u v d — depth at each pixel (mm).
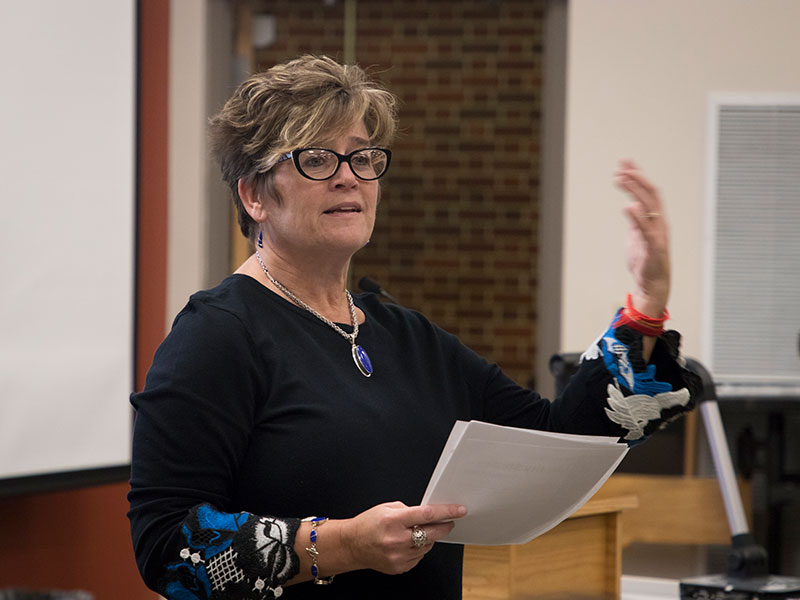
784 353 8922
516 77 13695
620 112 9164
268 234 2883
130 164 6074
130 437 6004
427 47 13695
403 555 2344
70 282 5613
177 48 9742
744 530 4582
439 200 14133
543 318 9945
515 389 3168
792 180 8922
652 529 5320
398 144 14078
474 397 3125
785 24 8977
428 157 14047
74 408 5617
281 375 2668
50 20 5508
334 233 2738
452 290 14172
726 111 8992
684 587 4336
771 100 8930
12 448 5219
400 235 14234
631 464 5809
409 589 2771
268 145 2748
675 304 9062
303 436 2617
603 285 9195
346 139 2787
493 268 14078
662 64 9117
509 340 14078
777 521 7320
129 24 6066
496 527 2559
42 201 5445
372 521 2338
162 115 6684
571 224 9219
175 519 2469
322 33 11609
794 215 8930
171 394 2547
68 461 5570
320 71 2793
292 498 2604
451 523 2410
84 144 5730
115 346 5922
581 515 3715
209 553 2402
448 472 2324
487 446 2312
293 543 2389
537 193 13922
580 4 9195
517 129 13836
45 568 5988
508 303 14078
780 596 4160
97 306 5797
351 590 2688
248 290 2799
